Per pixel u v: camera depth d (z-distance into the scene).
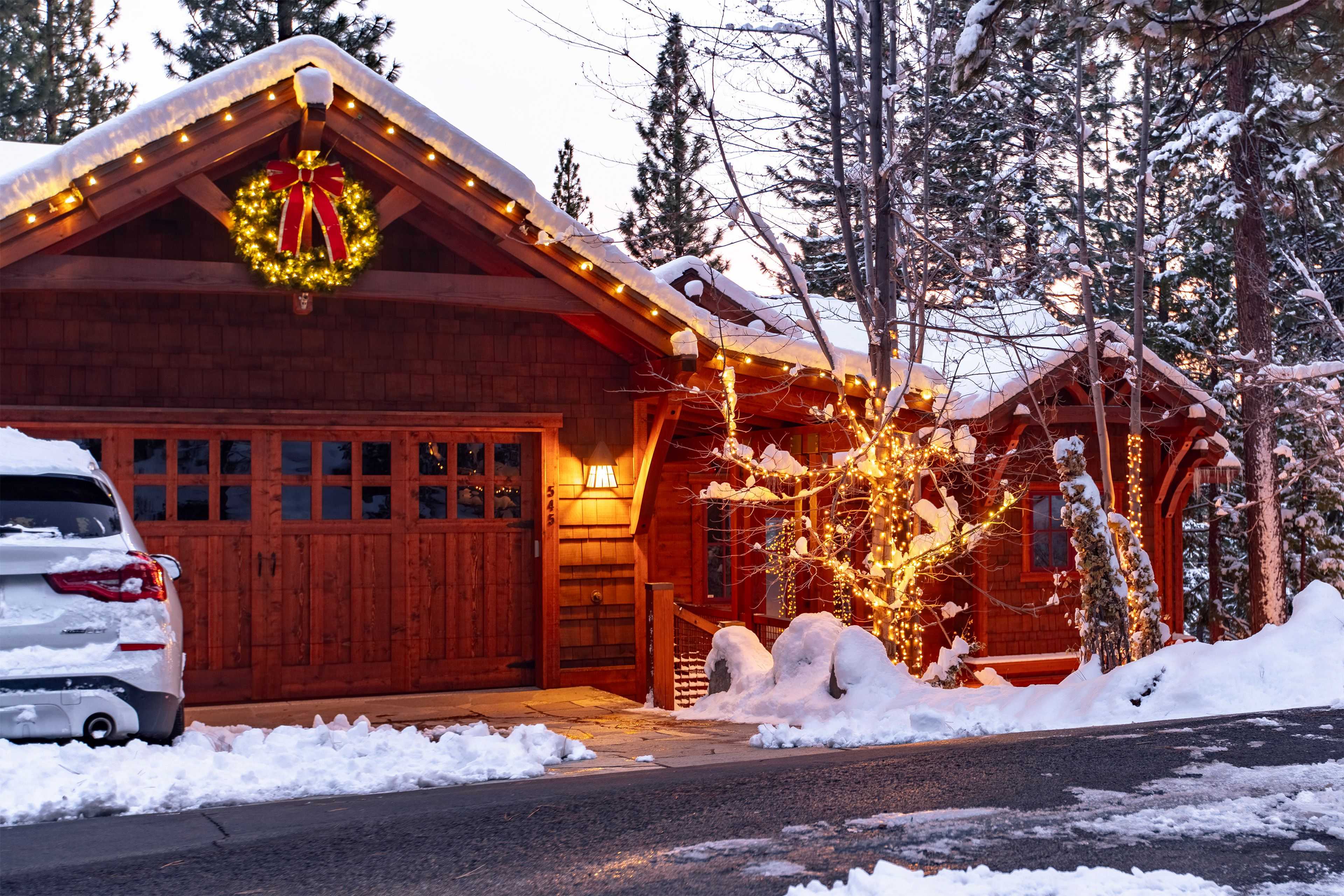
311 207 10.48
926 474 12.91
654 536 18.67
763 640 16.56
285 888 3.72
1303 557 22.61
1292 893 3.45
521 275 11.77
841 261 17.66
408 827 4.62
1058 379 15.59
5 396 10.52
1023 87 14.69
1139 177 14.75
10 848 4.31
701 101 11.38
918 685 9.48
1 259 9.67
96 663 5.83
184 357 11.02
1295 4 8.69
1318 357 19.42
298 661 11.38
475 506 12.03
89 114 35.47
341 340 11.49
